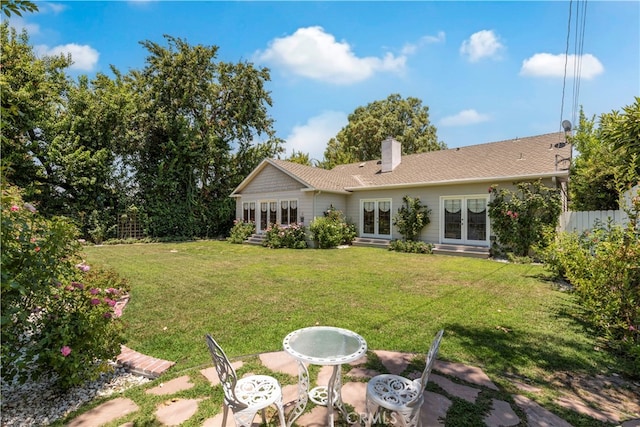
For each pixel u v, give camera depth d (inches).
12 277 102.7
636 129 194.2
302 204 608.4
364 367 138.2
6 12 94.7
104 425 101.8
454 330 178.5
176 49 760.3
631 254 157.3
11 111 117.6
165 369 137.1
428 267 373.7
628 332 149.7
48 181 613.3
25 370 126.3
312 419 104.4
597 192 484.7
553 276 318.0
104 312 128.5
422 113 1433.3
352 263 402.9
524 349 155.5
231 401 86.6
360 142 1298.0
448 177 521.0
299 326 184.4
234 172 855.7
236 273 338.0
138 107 709.9
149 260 433.7
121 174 714.2
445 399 113.4
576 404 112.3
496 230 458.9
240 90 841.5
